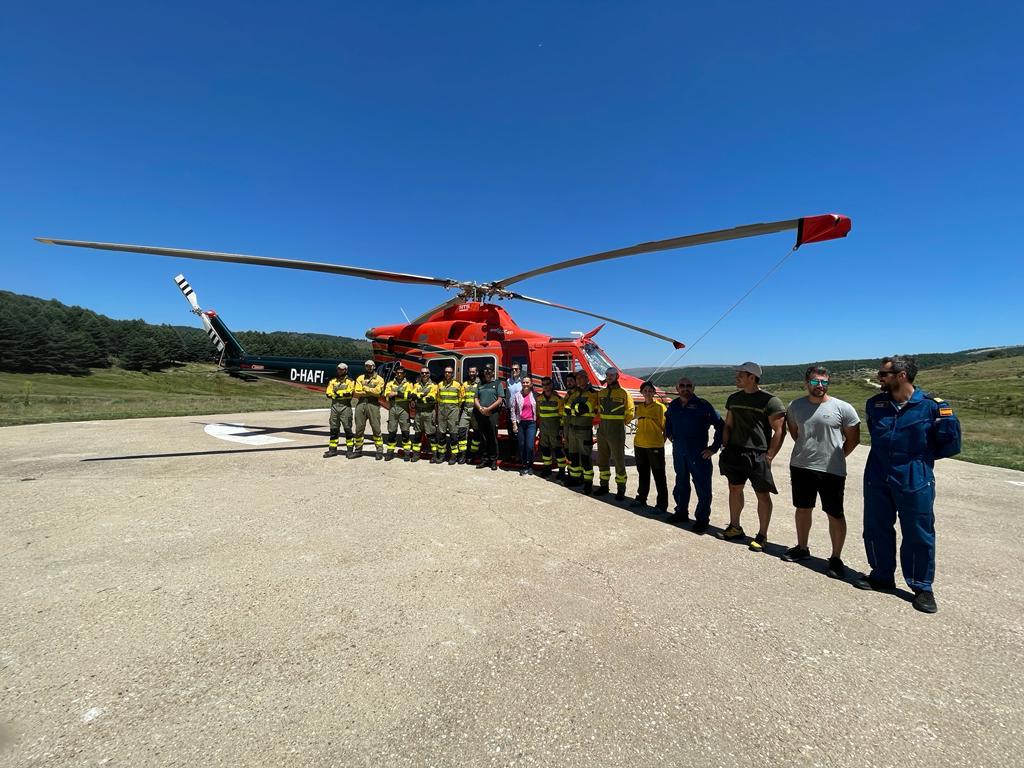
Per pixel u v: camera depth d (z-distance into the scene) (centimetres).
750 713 200
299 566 340
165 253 551
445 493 552
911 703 210
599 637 256
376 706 199
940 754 180
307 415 1523
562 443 656
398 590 306
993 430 1662
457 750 176
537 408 743
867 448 1045
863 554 398
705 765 172
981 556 397
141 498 507
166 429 1106
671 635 260
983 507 557
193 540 387
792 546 416
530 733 185
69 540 382
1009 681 228
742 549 402
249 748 175
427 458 778
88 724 185
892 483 319
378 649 240
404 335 877
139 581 312
